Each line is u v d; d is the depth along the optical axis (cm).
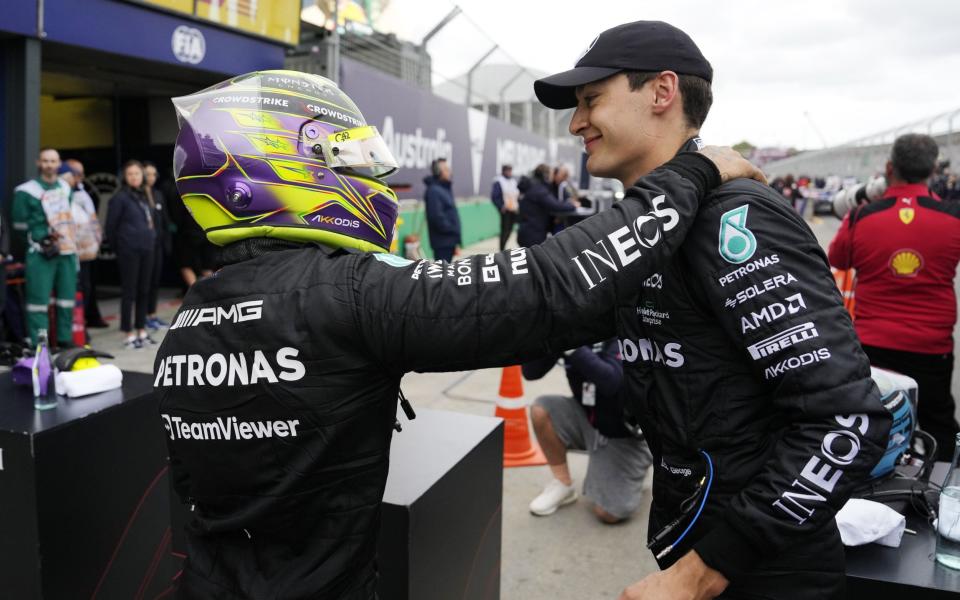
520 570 283
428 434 205
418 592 167
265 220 107
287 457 101
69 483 193
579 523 323
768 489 98
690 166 106
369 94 881
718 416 108
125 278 605
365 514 107
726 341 108
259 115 108
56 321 568
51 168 542
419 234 1054
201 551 112
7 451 186
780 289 100
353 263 103
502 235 1227
